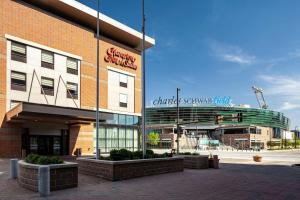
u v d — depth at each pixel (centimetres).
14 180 1577
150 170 1939
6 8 3331
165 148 11112
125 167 1739
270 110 13938
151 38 5312
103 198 1213
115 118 4762
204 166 2583
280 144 12900
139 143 5166
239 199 1245
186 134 12031
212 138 12731
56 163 1412
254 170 2525
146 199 1211
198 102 12900
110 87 4650
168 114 12888
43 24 3706
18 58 3419
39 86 3597
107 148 4597
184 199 1224
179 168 2234
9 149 3212
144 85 2206
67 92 3934
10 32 3350
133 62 5109
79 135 4047
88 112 3269
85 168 1836
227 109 12912
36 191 1315
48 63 3744
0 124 3164
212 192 1386
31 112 2817
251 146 11231
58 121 3572
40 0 3794
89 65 4288
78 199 1188
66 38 3981
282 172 2388
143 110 2166
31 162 1441
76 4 4112
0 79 3216
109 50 4662
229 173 2217
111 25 4597
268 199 1255
